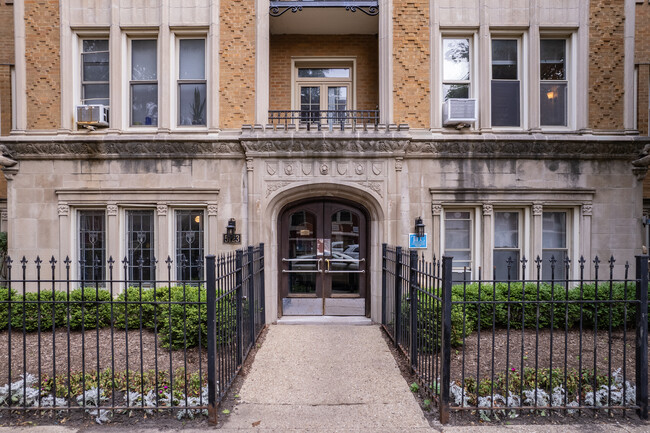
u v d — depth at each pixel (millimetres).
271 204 8219
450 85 8750
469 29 8602
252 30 8453
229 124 8453
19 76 8492
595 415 4297
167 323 6402
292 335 7305
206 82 8609
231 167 8383
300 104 10078
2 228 10547
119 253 8547
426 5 8461
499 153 8352
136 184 8445
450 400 4574
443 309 4199
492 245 8547
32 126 8539
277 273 8430
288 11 8867
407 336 5969
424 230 8359
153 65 8797
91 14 8562
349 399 4789
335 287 8711
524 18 8539
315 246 8688
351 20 9234
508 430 4059
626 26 8477
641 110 9695
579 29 8492
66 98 8500
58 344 6645
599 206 8461
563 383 4820
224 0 8445
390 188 8141
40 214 8484
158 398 4488
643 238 10109
